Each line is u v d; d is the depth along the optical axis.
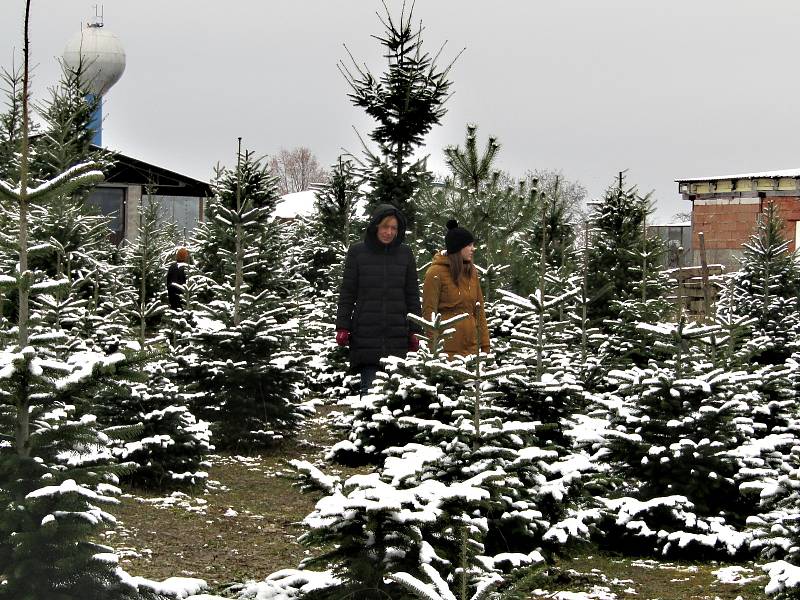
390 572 4.58
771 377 8.91
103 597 4.43
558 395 7.53
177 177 37.62
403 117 15.79
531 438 6.34
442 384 7.53
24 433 4.41
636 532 7.12
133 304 14.51
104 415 8.48
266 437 10.49
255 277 16.75
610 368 11.23
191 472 8.72
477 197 14.65
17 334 4.68
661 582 6.40
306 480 4.89
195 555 6.67
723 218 35.56
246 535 7.23
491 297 13.61
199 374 10.55
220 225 17.36
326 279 19.64
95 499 4.38
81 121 19.42
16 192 4.62
